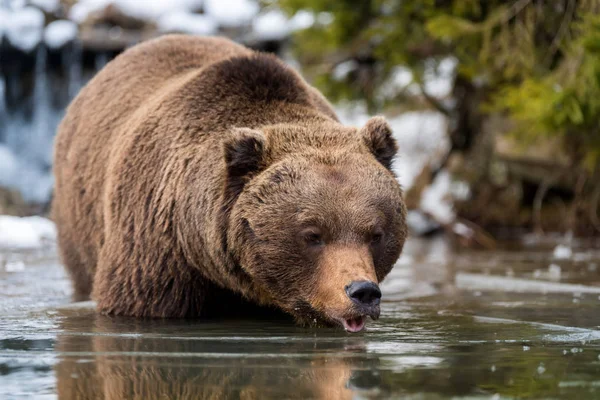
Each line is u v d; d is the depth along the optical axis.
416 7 25.58
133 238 11.94
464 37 24.22
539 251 22.83
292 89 12.21
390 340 9.46
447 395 6.72
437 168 29.95
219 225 10.64
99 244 13.30
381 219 9.92
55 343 9.26
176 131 11.96
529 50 22.58
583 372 7.59
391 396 6.70
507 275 16.59
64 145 15.31
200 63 13.98
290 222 9.89
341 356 8.40
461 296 13.73
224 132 11.51
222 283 11.15
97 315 11.79
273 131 10.98
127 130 13.02
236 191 10.56
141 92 13.77
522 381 7.22
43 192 32.47
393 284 15.57
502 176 28.38
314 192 9.84
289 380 7.27
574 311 11.88
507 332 10.00
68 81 33.66
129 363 8.05
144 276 11.69
